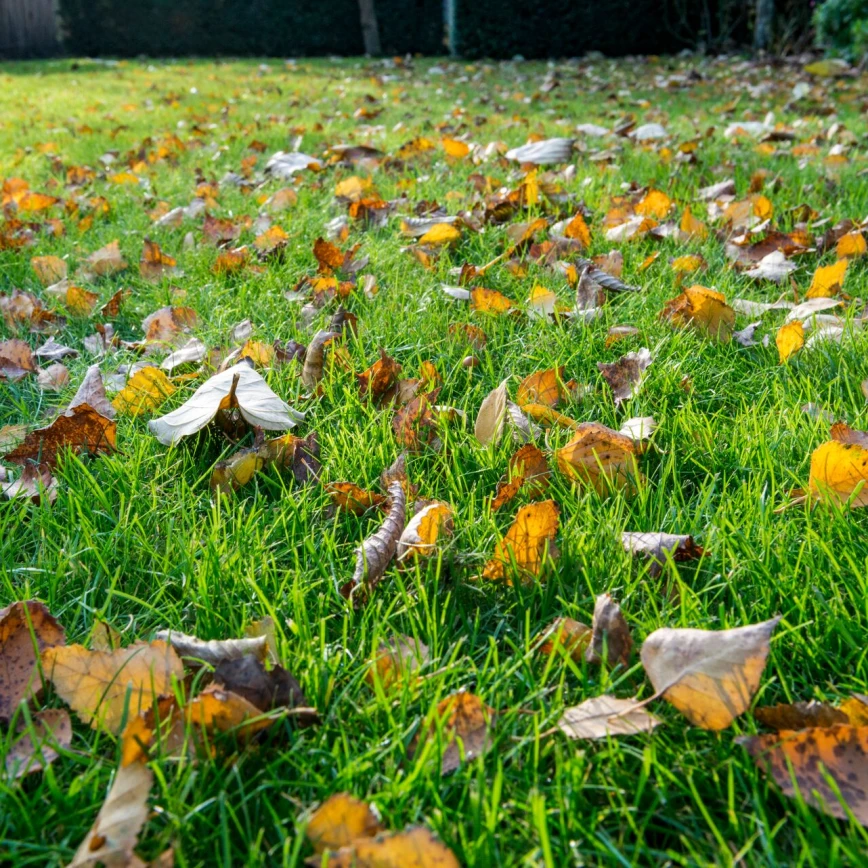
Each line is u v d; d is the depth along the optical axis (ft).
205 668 1.92
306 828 1.60
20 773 1.74
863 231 4.11
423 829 1.52
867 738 1.69
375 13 22.15
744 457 2.53
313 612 2.11
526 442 2.60
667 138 7.50
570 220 4.40
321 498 2.44
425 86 13.91
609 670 1.94
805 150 6.43
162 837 1.64
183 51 23.12
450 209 5.13
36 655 1.88
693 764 1.77
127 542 2.29
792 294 3.52
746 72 14.10
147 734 1.76
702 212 4.77
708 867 1.59
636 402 2.80
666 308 3.32
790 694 1.90
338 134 8.59
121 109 11.76
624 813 1.70
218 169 6.99
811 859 1.57
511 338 3.25
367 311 3.50
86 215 5.39
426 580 2.15
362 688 1.95
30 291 3.94
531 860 1.58
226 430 2.71
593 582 2.15
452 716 1.81
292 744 1.82
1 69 19.29
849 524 2.24
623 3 18.51
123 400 2.87
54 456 2.63
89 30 22.93
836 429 2.47
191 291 3.88
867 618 1.99
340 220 4.85
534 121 9.13
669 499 2.42
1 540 2.30
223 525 2.31
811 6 16.19
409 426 2.67
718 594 2.09
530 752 1.78
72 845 1.68
